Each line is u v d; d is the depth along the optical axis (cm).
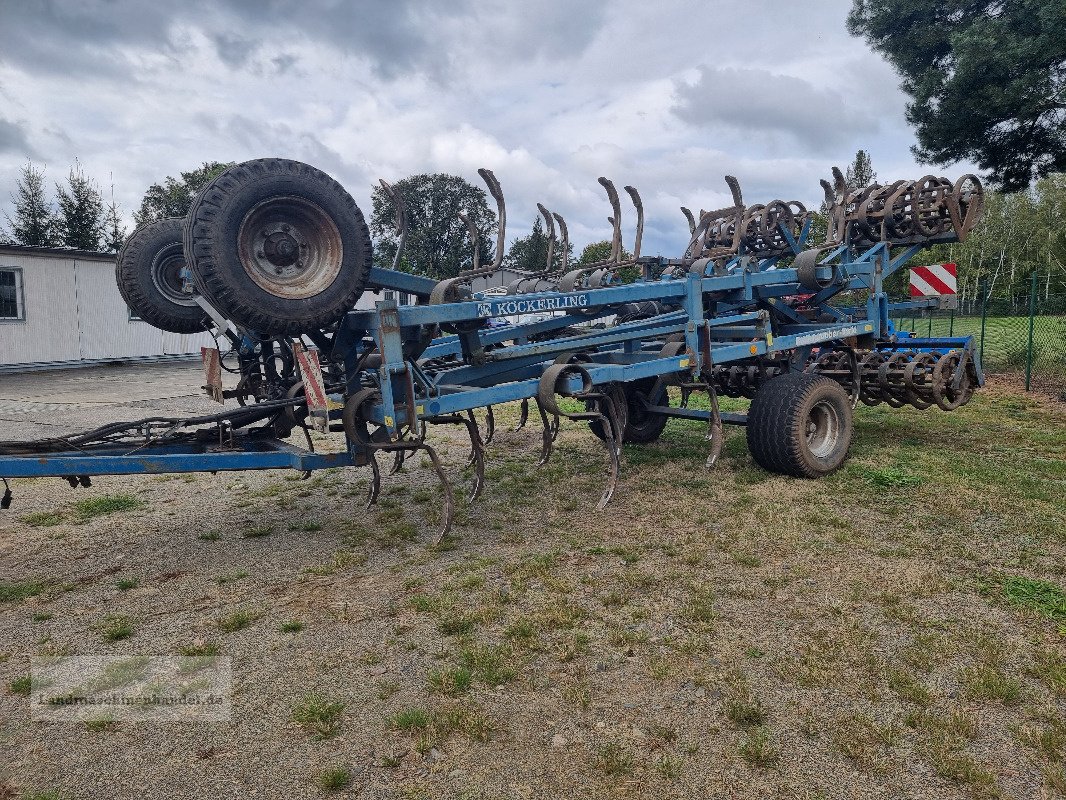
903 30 1234
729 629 338
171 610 378
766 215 753
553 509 541
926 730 258
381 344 436
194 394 1291
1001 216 4284
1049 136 1172
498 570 421
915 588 376
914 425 830
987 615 346
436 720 269
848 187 751
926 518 487
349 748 256
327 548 471
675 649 320
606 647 324
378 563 441
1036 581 380
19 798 233
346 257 426
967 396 730
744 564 416
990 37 1055
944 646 315
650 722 267
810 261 671
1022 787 230
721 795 228
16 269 1725
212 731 268
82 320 1858
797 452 586
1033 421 855
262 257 414
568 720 270
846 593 373
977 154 1239
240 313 397
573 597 379
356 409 467
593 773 240
